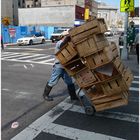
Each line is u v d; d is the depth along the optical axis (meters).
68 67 5.83
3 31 37.94
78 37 5.50
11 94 8.10
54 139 4.94
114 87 5.71
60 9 66.81
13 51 24.39
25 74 11.62
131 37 19.80
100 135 5.11
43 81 10.09
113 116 6.08
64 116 6.12
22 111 6.51
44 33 50.59
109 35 42.78
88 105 6.22
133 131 5.29
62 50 5.75
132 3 15.21
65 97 7.74
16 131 5.30
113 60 5.62
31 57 19.00
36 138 4.98
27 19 71.06
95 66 5.60
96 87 5.88
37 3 96.56
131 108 6.63
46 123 5.70
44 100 7.46
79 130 5.34
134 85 9.24
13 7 76.88
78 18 67.50
